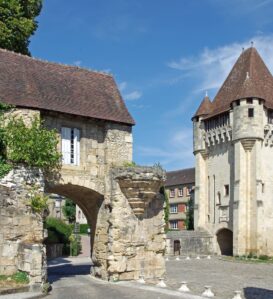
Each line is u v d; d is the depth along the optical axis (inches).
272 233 2054.6
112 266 861.8
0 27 1184.8
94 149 920.3
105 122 928.3
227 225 2128.4
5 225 727.1
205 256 2015.3
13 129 771.4
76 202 992.2
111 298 661.9
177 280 1055.0
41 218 760.3
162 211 929.5
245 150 2059.5
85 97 940.0
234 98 2108.8
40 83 898.7
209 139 2301.9
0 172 733.3
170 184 3508.9
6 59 898.7
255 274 1266.0
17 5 1245.7
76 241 1819.6
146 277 889.5
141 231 893.2
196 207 2313.0
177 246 2122.3
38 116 833.5
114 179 879.7
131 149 948.6
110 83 1024.2
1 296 647.1
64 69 975.0
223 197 2177.7
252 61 2293.3
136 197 871.7
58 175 863.7
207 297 688.4
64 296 681.6
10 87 842.8
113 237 866.1
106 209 908.0
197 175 2337.6
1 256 718.5
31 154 768.3
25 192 753.6
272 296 823.7
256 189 2006.6
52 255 1664.6
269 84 2261.3
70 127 898.7
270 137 2095.2
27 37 1267.2
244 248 2003.0
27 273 713.0
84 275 995.3
